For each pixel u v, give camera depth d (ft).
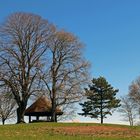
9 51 216.54
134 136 137.69
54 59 224.12
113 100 305.12
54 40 224.94
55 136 126.93
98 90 306.14
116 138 127.54
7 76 215.51
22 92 217.97
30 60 219.20
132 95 305.12
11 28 217.56
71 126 166.30
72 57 226.17
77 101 228.02
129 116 309.01
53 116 226.38
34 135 131.03
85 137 126.11
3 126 162.30
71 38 226.38
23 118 220.64
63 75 223.92
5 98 219.20
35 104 233.96
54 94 223.71
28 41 219.61
